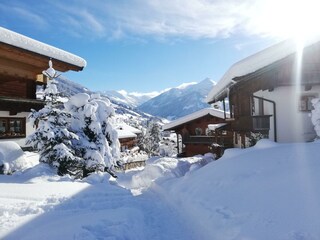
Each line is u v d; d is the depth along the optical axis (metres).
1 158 12.02
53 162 12.45
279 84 16.48
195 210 6.18
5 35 13.74
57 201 6.50
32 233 4.41
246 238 4.23
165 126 34.25
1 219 5.09
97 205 6.60
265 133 17.50
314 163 6.38
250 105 18.52
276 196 5.18
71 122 14.44
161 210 7.19
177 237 5.24
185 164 19.59
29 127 16.80
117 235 4.57
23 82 16.89
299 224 4.17
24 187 7.60
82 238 4.15
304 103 16.81
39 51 15.21
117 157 16.16
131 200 7.68
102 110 15.77
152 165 17.41
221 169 8.16
